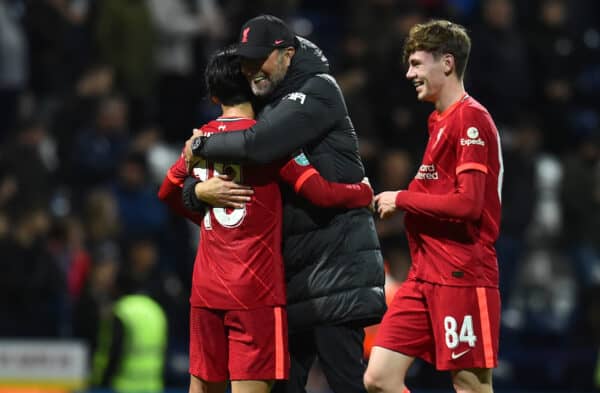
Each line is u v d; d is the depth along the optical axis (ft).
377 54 157.99
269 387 65.77
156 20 162.61
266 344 65.00
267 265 65.16
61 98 166.81
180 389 138.51
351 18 166.91
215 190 64.80
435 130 67.26
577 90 174.91
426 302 67.82
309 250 67.51
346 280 67.56
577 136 171.01
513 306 153.58
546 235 162.40
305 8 195.83
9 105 169.99
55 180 156.97
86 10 171.83
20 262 137.59
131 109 161.99
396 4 164.35
